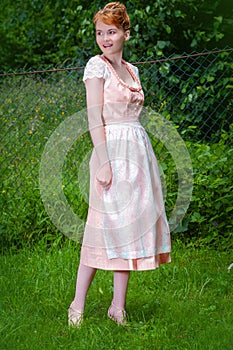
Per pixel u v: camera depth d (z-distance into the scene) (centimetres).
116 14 384
